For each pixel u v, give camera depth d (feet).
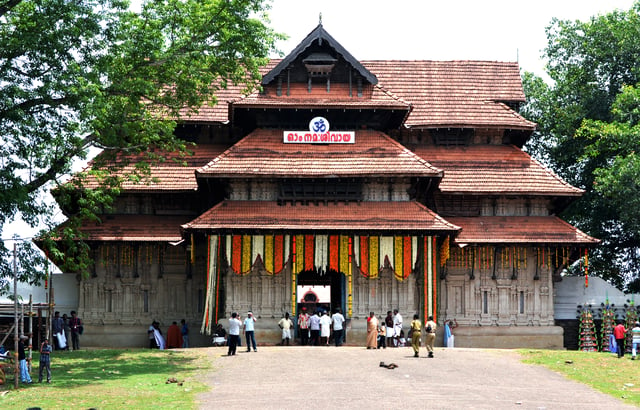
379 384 104.01
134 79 132.67
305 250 155.02
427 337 130.11
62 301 167.32
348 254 155.33
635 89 185.88
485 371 117.19
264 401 93.15
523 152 177.17
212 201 166.09
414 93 185.37
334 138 162.40
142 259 166.71
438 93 185.57
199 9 138.31
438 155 175.73
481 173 170.71
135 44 133.69
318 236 155.33
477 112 180.75
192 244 153.17
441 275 165.17
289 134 162.09
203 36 137.90
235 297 155.22
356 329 154.81
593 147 192.85
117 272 165.68
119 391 99.91
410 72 190.90
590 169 203.00
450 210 168.86
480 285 166.30
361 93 164.76
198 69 136.98
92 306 165.07
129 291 165.99
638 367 123.34
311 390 99.81
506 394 99.96
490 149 178.09
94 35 123.85
